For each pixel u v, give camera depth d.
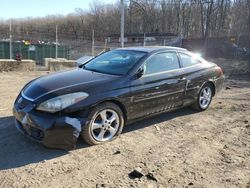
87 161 4.45
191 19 65.31
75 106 4.58
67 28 73.56
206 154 4.84
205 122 6.41
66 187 3.79
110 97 4.93
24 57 30.61
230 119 6.69
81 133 4.73
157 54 5.94
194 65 6.78
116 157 4.61
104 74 5.38
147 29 64.88
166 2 63.62
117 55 6.04
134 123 6.10
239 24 61.72
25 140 5.04
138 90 5.36
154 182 3.96
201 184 3.95
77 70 5.73
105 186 3.83
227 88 10.63
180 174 4.18
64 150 4.73
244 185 3.96
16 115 4.86
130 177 4.06
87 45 38.50
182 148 5.03
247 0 58.44
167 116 6.68
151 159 4.59
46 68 17.66
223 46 39.00
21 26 69.31
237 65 22.30
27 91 4.92
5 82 10.59
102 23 72.62
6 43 29.34
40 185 3.82
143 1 64.06
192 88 6.59
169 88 5.97
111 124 5.12
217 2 63.59
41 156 4.54
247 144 5.30
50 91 4.65
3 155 4.54
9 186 3.78
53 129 4.41
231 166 4.46
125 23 65.81
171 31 65.00
